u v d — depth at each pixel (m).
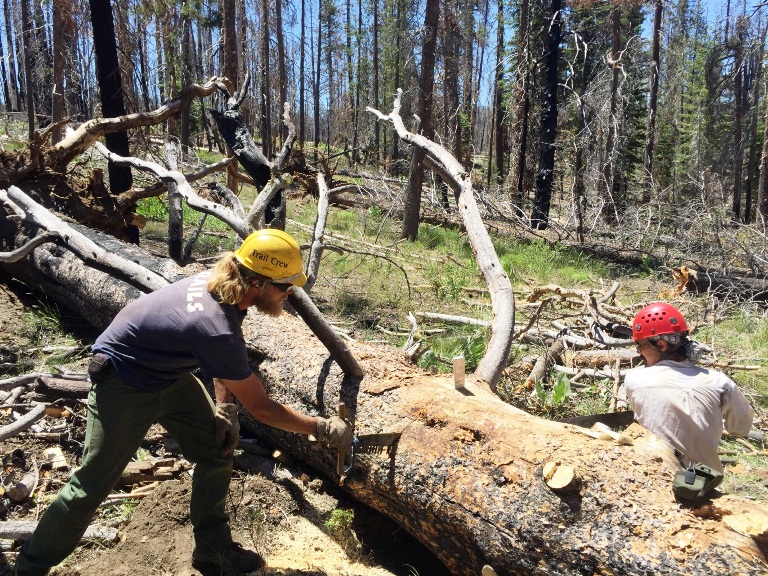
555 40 15.41
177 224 6.63
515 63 21.84
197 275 2.63
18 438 3.90
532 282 9.20
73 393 4.09
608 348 5.77
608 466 2.51
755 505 2.31
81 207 6.89
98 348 2.56
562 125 20.36
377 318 6.76
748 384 5.37
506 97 28.39
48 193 6.81
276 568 3.00
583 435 2.74
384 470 3.04
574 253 11.45
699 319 7.28
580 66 19.98
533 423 2.88
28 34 19.19
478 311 7.13
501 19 25.25
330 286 7.99
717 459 2.75
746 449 4.34
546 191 15.60
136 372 2.53
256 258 2.46
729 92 23.36
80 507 2.59
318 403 3.49
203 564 2.99
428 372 3.62
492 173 32.69
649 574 2.20
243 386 2.53
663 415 2.71
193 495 2.94
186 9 18.44
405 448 3.01
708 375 2.75
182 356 2.54
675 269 9.24
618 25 22.30
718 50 14.57
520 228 13.48
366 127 41.12
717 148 22.64
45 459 3.74
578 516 2.42
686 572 2.15
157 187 7.44
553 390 4.96
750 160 26.20
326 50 44.69
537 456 2.64
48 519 2.60
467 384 3.40
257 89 40.69
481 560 2.71
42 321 5.65
